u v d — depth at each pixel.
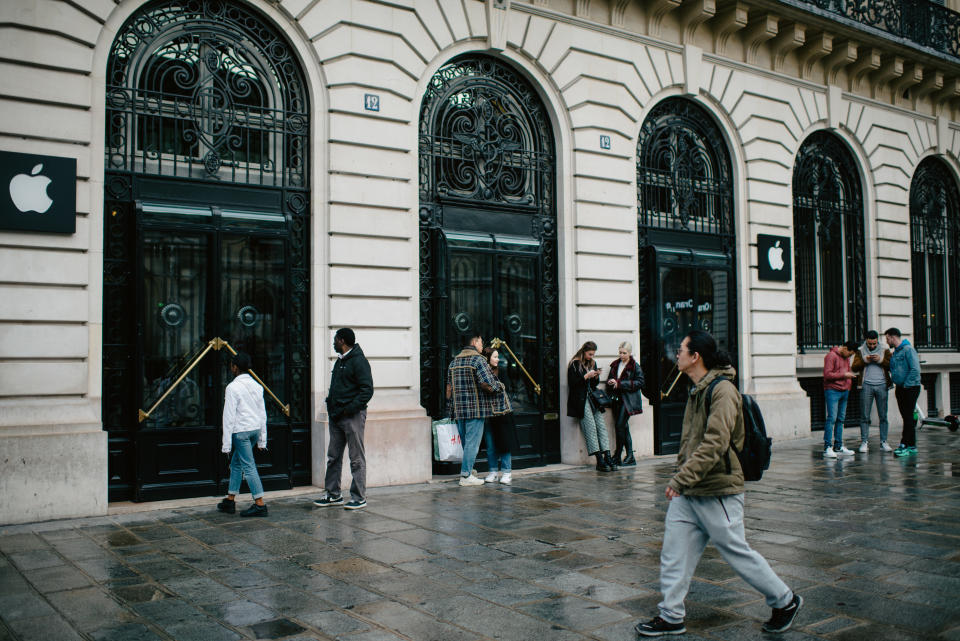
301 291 8.97
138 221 7.88
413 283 9.49
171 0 8.35
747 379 12.75
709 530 4.11
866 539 6.25
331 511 7.50
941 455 11.35
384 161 9.27
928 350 16.16
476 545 6.11
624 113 11.48
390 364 9.19
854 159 14.88
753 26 12.88
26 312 7.19
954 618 4.39
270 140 8.90
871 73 15.00
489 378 8.91
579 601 4.72
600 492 8.55
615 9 11.44
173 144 8.33
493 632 4.20
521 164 10.74
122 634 4.15
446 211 10.05
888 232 15.15
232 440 7.24
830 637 4.10
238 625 4.29
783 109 13.47
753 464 4.13
